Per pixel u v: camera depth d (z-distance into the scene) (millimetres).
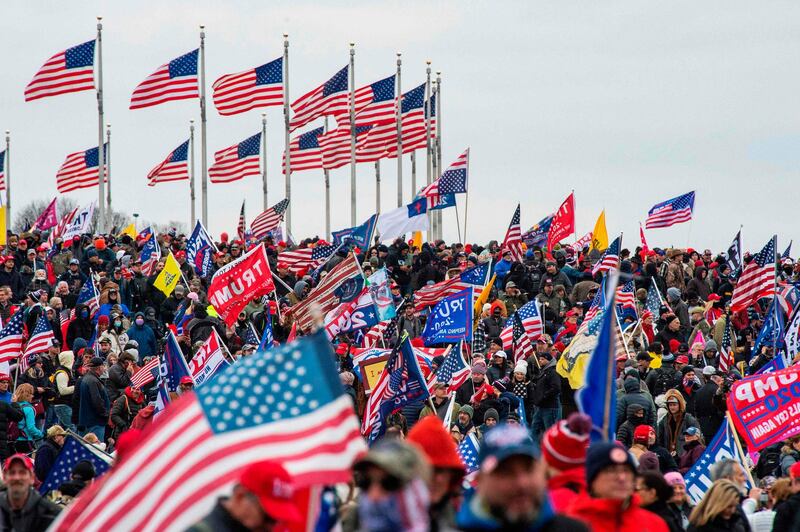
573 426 32781
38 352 95875
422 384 75625
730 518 43500
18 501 42125
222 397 32156
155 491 31391
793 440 67750
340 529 32688
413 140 187875
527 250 160875
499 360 93562
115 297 114750
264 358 32594
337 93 183500
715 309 125688
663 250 168000
